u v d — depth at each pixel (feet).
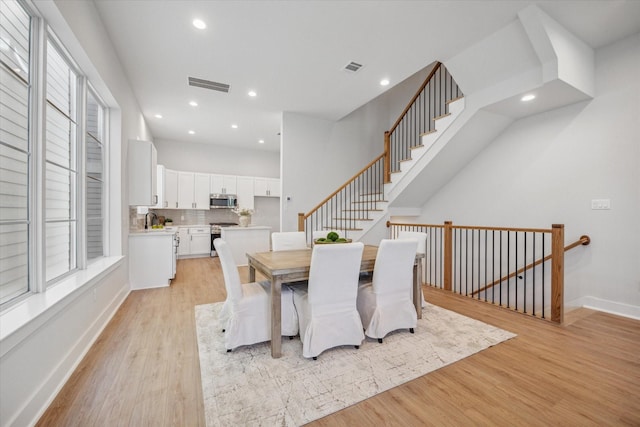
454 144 12.63
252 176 24.89
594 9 8.05
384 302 7.46
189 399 5.01
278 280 6.50
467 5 7.91
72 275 7.12
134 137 13.35
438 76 17.35
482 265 14.28
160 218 21.30
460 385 5.43
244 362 6.23
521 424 4.42
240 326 6.75
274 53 10.18
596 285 9.95
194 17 8.24
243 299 6.91
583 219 10.32
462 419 4.53
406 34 9.18
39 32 5.52
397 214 16.38
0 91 4.59
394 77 12.03
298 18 8.34
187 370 5.94
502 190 13.12
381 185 20.43
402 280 7.63
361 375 5.74
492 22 8.65
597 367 6.06
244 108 15.53
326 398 5.02
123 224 10.77
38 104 5.48
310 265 6.82
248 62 10.75
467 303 10.47
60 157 6.92
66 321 5.68
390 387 5.35
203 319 8.78
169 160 22.35
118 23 8.43
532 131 11.91
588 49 9.67
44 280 5.60
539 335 7.66
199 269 16.85
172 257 13.00
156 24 8.52
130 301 10.56
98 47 7.89
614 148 9.52
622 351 6.76
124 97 11.12
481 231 14.15
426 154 13.42
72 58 7.11
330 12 8.10
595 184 10.00
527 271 12.30
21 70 5.16
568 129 10.73
